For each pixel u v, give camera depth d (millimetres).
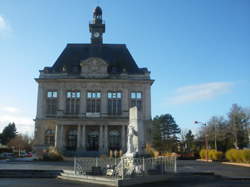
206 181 20391
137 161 21125
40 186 17984
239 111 77562
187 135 76812
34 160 43750
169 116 74938
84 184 19172
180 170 27891
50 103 65938
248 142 75938
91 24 73500
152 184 18625
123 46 75000
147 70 68188
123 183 18156
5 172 24625
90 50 72562
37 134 63656
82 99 66000
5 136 110500
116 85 66938
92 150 62125
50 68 68625
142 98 66812
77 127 64062
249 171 28688
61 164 35844
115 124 62469
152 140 67938
